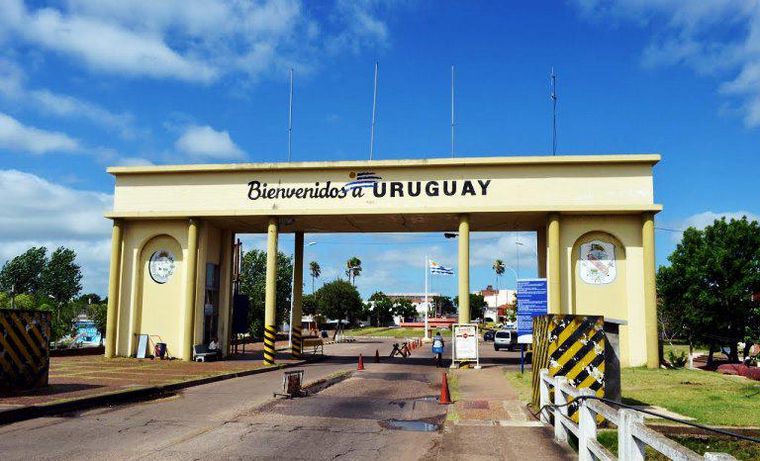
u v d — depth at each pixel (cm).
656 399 1379
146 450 870
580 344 1109
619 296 2481
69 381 1680
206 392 1611
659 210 2444
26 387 1458
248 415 1218
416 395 1600
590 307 2481
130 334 2795
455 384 1877
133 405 1339
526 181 2539
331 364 2831
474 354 2506
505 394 1588
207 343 2891
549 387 1108
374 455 877
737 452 902
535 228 3017
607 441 914
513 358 3416
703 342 3003
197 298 2784
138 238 2850
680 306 3108
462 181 2584
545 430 1046
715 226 3120
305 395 1566
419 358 3453
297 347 3138
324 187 2689
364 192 2655
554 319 1126
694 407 1250
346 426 1117
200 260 2808
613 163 2491
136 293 2819
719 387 1636
